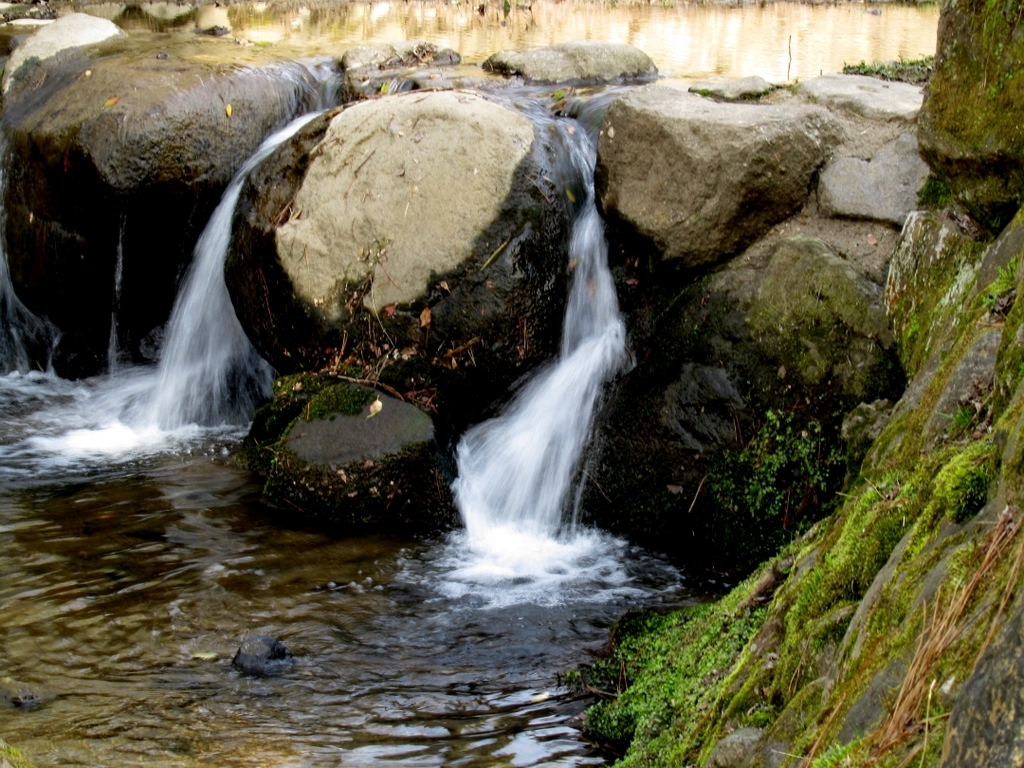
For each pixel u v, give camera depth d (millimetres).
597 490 5703
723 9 12641
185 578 5117
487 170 5926
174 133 7145
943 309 4348
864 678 2166
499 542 5605
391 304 5949
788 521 5117
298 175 6391
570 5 12992
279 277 6219
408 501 5742
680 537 5480
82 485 6195
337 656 4480
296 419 5957
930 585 2131
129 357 7910
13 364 8188
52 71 8133
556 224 6016
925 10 12195
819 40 9945
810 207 5469
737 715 2846
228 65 7734
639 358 5766
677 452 5453
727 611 3859
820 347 5082
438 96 6176
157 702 4102
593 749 3756
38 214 7531
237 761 3686
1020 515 1931
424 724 3949
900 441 3500
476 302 5871
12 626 4664
